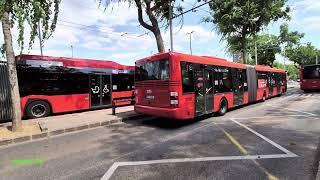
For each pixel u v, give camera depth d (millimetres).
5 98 12203
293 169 5727
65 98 14789
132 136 9305
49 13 9742
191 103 11117
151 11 15969
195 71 11531
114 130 10492
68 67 15039
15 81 9531
